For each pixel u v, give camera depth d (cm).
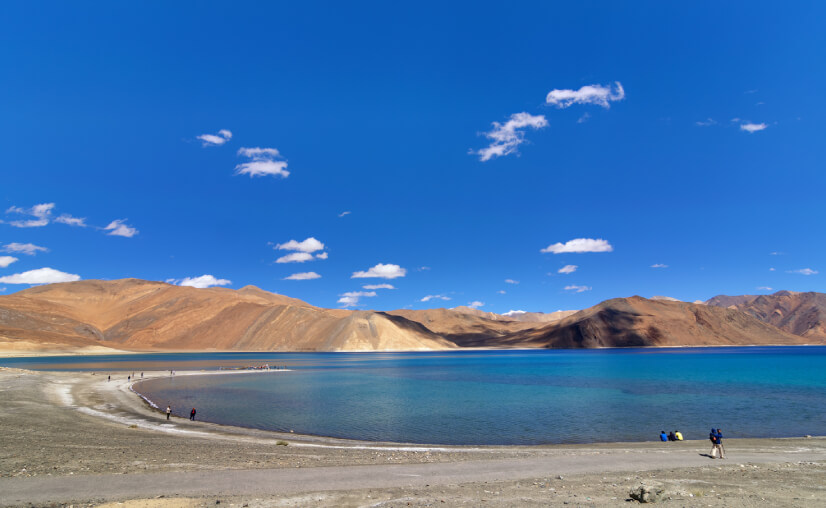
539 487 1461
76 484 1385
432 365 12269
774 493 1366
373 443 2612
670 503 1247
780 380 6994
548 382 6969
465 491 1398
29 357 16175
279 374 8712
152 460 1808
